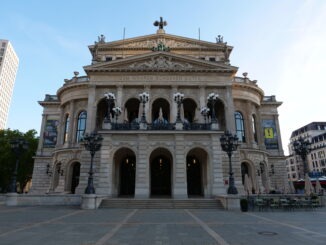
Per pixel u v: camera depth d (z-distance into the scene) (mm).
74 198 28734
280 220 16719
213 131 30906
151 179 37281
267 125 47750
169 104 39625
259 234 11922
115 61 39031
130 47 47375
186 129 31594
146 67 39000
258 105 45156
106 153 30281
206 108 35156
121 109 37500
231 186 24453
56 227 13727
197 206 25062
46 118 48406
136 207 24969
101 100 38812
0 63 132500
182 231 12594
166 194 36781
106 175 29641
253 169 39938
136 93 38562
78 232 12258
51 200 28516
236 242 10258
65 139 43312
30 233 12023
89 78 39281
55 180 40969
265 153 42562
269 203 23391
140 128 31266
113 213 20516
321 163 98938
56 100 49156
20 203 28078
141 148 30422
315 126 111375
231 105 38094
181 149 30406
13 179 28922
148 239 10750
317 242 10273
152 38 48500
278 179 44781
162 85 38500
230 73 39281
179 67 39312
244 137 42125
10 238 10906
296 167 114438
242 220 16641
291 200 23359
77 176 39938
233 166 34781
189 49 47875
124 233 12023
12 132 62312
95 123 37438
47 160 45531
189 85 38594
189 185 37188
